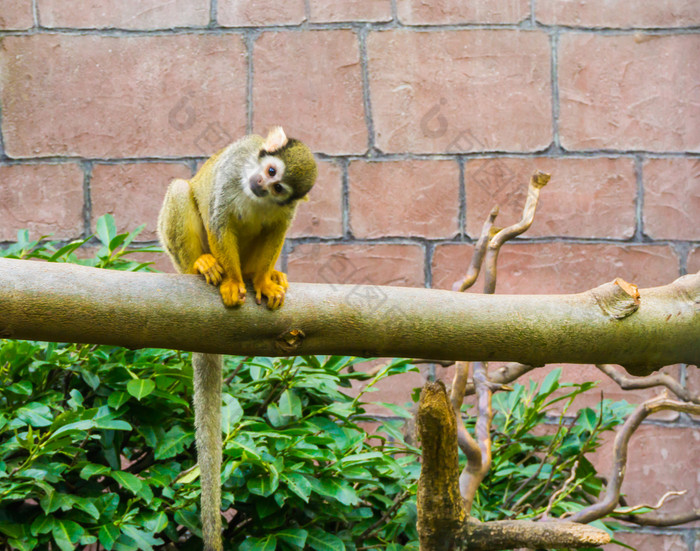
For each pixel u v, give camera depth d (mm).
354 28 5230
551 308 2775
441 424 2521
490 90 5246
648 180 5230
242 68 5227
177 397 3375
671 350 2805
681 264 5207
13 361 3299
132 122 5227
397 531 3533
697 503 5109
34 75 5195
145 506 3275
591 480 4180
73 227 5207
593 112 5246
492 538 2680
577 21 5246
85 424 2963
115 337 2625
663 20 5230
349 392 5168
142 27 5223
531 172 5242
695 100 5223
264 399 3742
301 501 3340
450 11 5234
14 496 2959
